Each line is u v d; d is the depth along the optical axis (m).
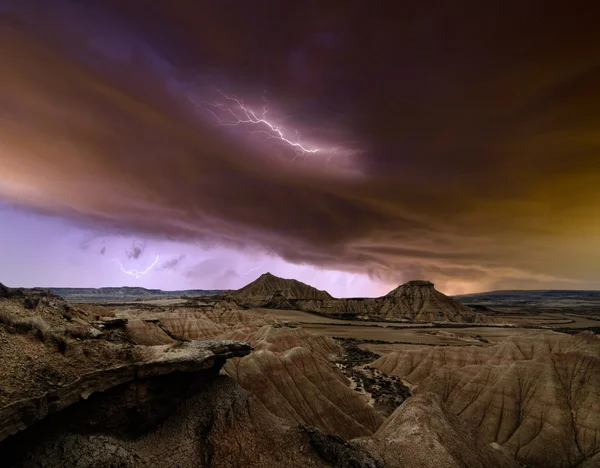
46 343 25.52
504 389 64.31
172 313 136.75
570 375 61.41
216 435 30.17
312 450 31.91
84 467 22.59
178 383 32.00
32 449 22.28
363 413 60.00
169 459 26.73
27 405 20.23
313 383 62.19
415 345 141.75
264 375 56.22
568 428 52.91
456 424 43.16
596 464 44.69
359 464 30.58
